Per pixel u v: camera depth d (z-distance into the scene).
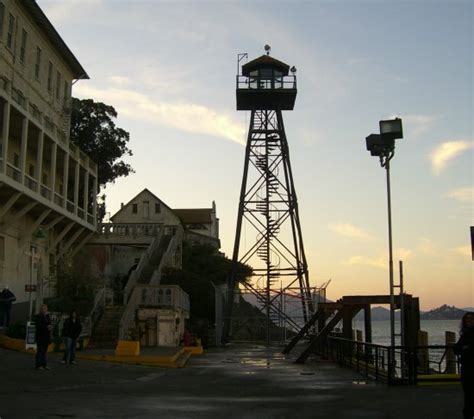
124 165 58.25
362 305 27.09
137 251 59.59
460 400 13.40
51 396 13.43
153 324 33.28
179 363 24.06
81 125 55.66
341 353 24.62
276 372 21.55
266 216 47.81
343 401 13.41
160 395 14.21
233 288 47.25
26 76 36.12
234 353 34.19
